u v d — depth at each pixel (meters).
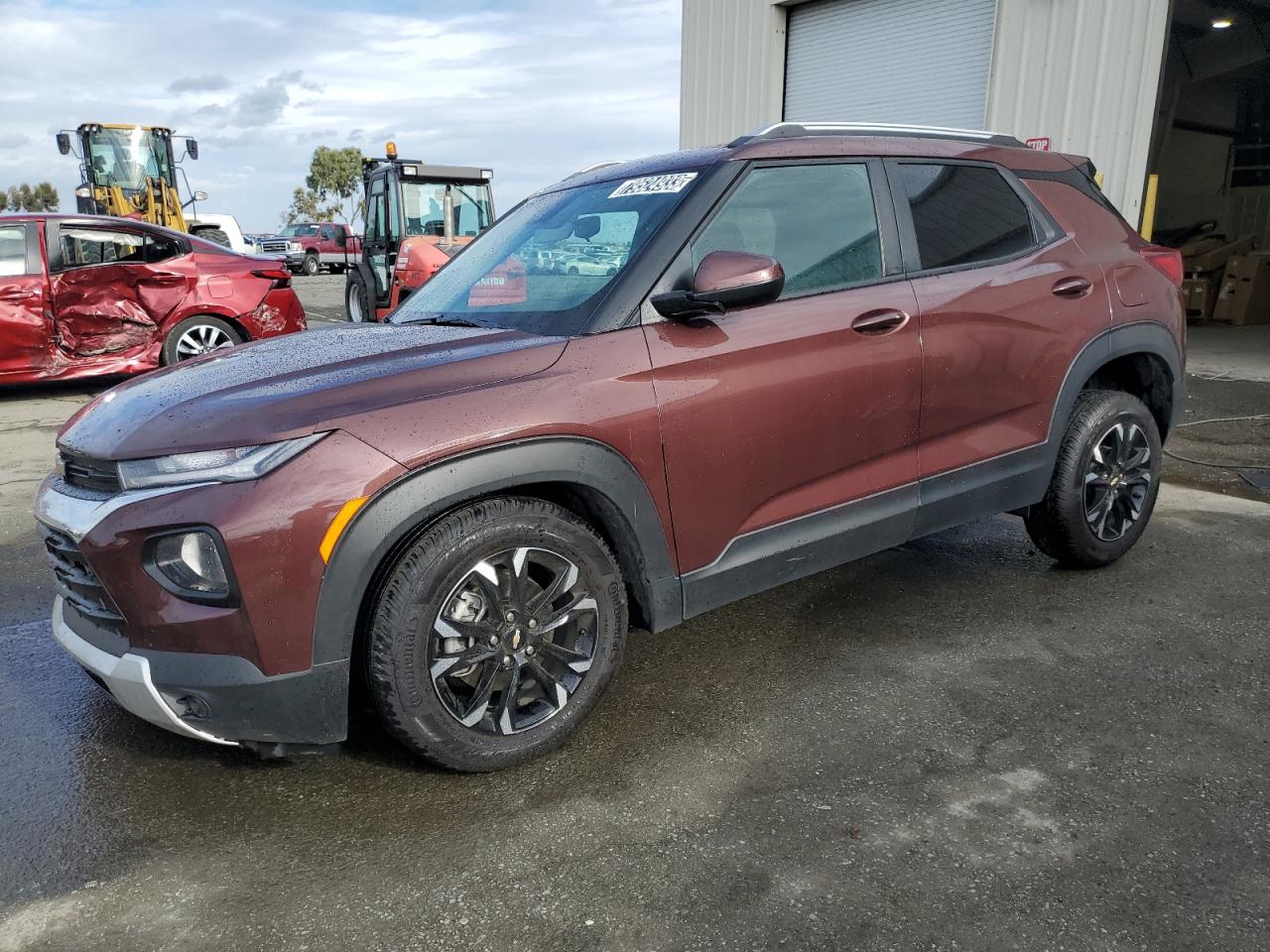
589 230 2.86
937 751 2.49
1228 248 12.56
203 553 2.05
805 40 11.22
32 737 2.69
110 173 17.56
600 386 2.38
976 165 3.31
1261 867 2.00
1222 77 15.86
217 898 1.99
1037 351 3.24
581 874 2.03
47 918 1.94
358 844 2.16
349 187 73.12
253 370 2.47
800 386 2.70
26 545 4.38
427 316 3.00
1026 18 8.80
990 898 1.92
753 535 2.72
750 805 2.26
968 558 3.94
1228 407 6.88
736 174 2.76
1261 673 2.88
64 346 7.51
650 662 3.06
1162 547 4.02
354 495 2.07
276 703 2.11
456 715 2.31
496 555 2.29
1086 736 2.54
